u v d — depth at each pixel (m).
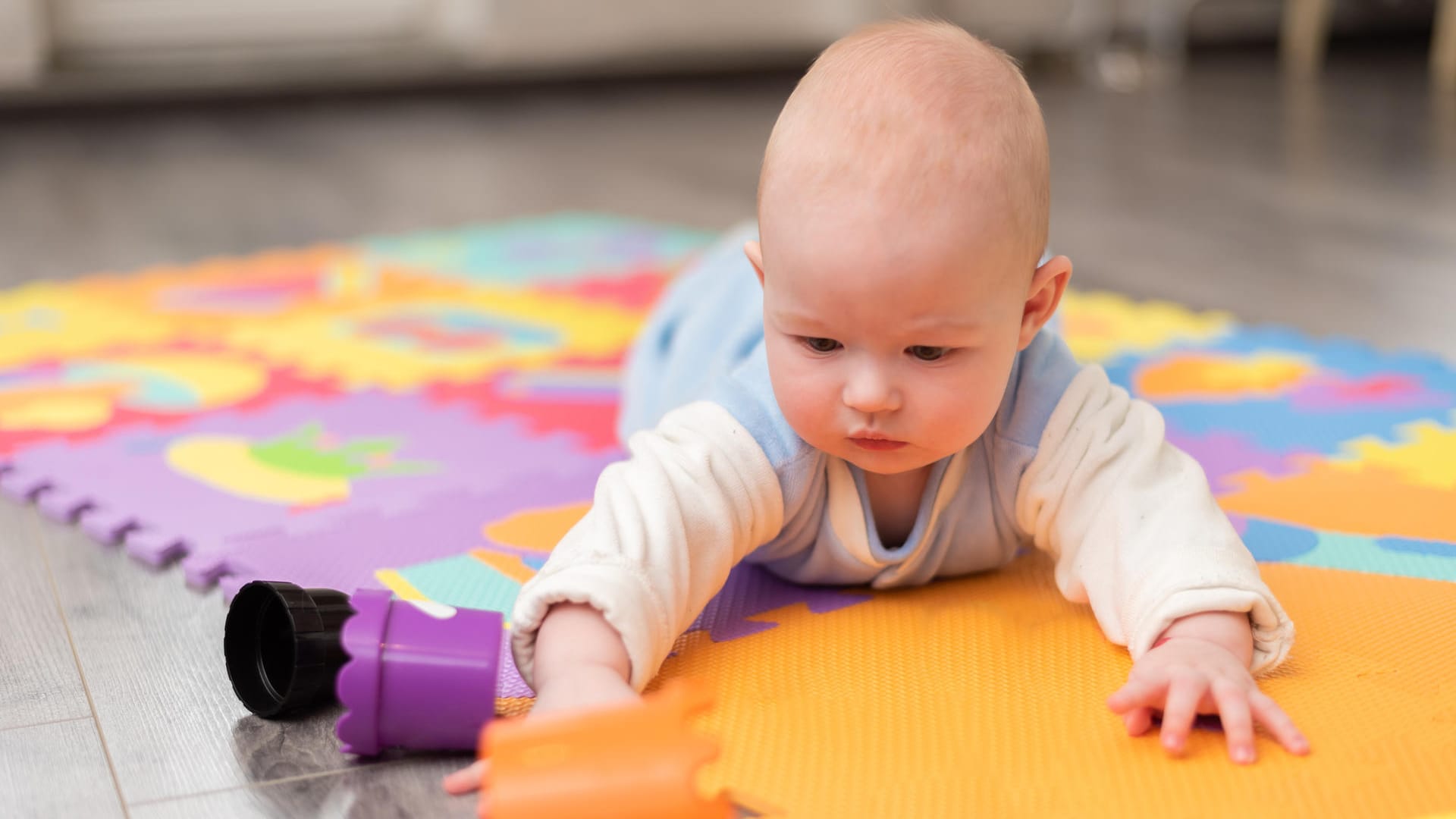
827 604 0.87
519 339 1.54
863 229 0.70
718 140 3.07
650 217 2.26
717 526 0.77
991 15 4.11
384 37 3.62
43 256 2.00
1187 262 1.88
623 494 0.76
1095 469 0.81
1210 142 2.87
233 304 1.71
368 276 1.83
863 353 0.73
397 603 0.71
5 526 1.04
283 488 1.08
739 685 0.76
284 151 2.96
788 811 0.64
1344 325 1.54
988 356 0.73
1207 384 1.32
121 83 3.31
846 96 0.73
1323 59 4.18
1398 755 0.67
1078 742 0.69
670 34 3.80
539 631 0.72
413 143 3.05
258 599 0.77
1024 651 0.80
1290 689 0.74
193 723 0.74
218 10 3.41
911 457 0.75
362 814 0.66
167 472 1.12
